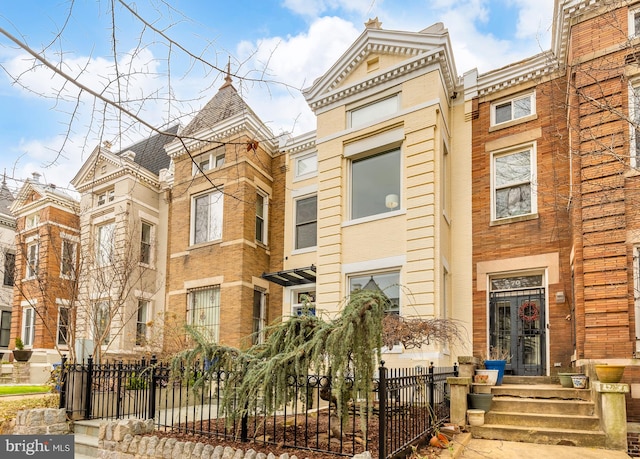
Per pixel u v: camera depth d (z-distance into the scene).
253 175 15.17
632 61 8.11
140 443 6.62
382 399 5.27
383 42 12.19
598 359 8.42
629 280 8.43
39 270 15.59
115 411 9.67
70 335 11.86
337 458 5.40
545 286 10.84
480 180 12.07
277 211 15.88
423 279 10.58
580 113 9.29
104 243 16.41
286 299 15.00
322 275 12.12
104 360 14.32
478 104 12.48
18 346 18.78
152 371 7.70
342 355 5.50
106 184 17.81
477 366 10.05
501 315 11.34
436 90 11.29
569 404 8.06
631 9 9.22
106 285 13.59
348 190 12.51
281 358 6.04
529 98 11.91
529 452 6.89
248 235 14.65
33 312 19.78
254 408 6.30
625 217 8.62
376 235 11.57
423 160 11.13
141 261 17.12
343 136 12.59
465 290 11.70
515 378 10.02
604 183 8.84
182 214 16.19
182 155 16.47
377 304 5.73
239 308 13.93
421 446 6.60
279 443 6.07
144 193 17.78
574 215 9.23
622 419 7.20
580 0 9.59
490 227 11.70
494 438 7.84
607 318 8.48
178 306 15.45
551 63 11.24
